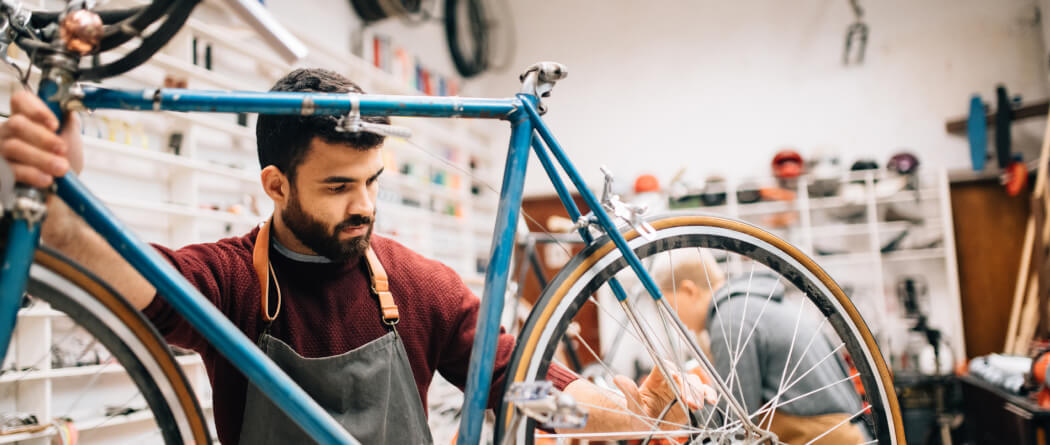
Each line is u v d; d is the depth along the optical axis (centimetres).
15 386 129
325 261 96
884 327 446
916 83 476
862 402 137
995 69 459
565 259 518
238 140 299
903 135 475
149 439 131
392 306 97
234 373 92
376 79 396
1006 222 450
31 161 66
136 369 78
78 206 73
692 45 538
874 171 457
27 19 75
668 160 532
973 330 451
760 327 150
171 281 76
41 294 72
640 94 547
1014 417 249
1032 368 251
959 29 469
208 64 262
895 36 484
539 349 92
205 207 259
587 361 499
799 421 133
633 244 99
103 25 78
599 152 551
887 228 466
